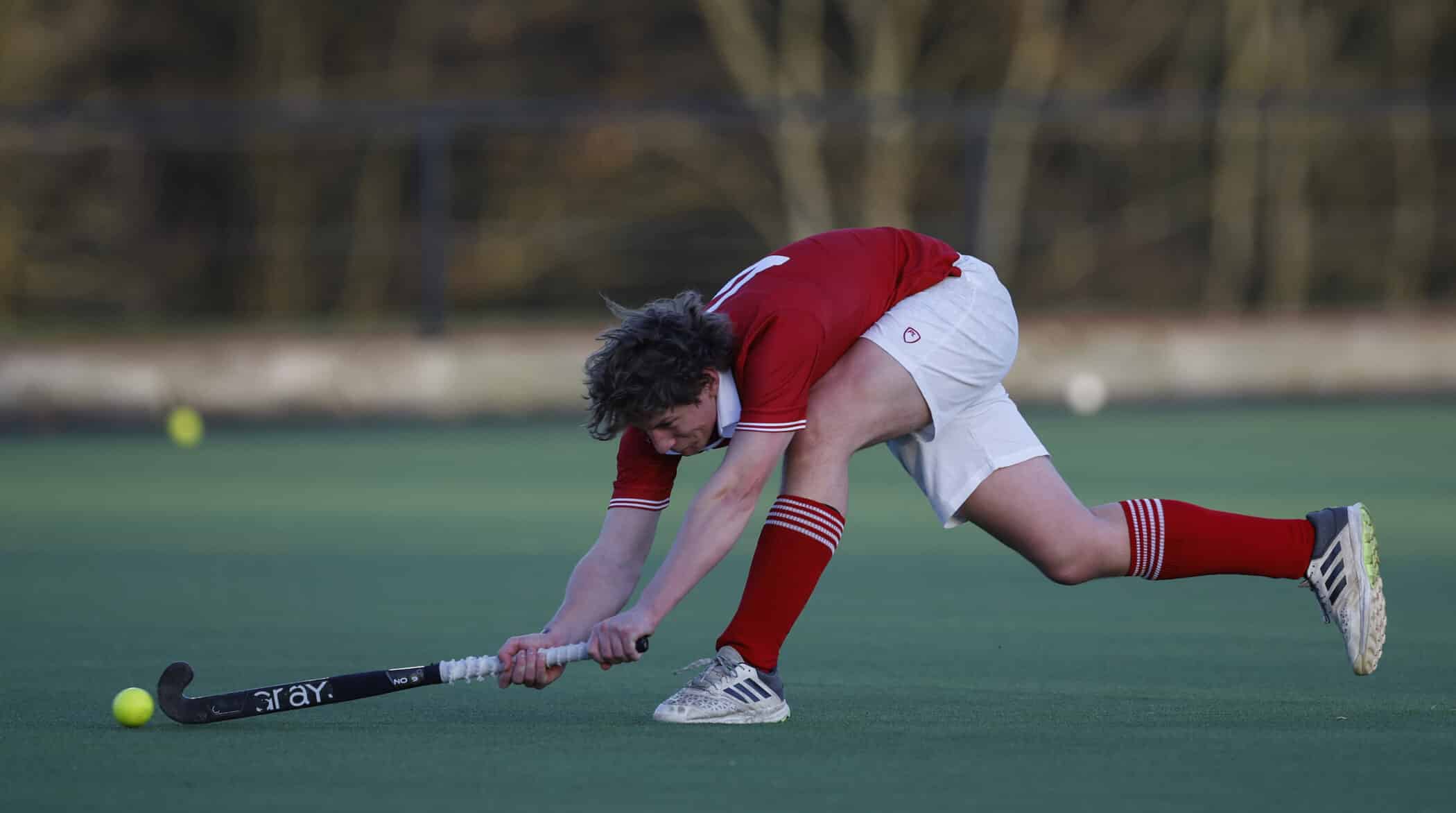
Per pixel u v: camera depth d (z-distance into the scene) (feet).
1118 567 49.57
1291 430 146.10
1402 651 58.34
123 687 52.44
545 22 276.41
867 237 49.47
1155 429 147.54
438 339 166.40
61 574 78.38
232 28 262.47
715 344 44.70
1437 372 176.04
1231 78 277.03
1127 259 272.31
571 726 46.11
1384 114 219.00
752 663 46.50
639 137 272.51
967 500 49.37
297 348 159.84
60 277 243.40
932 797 37.96
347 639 62.39
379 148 260.62
